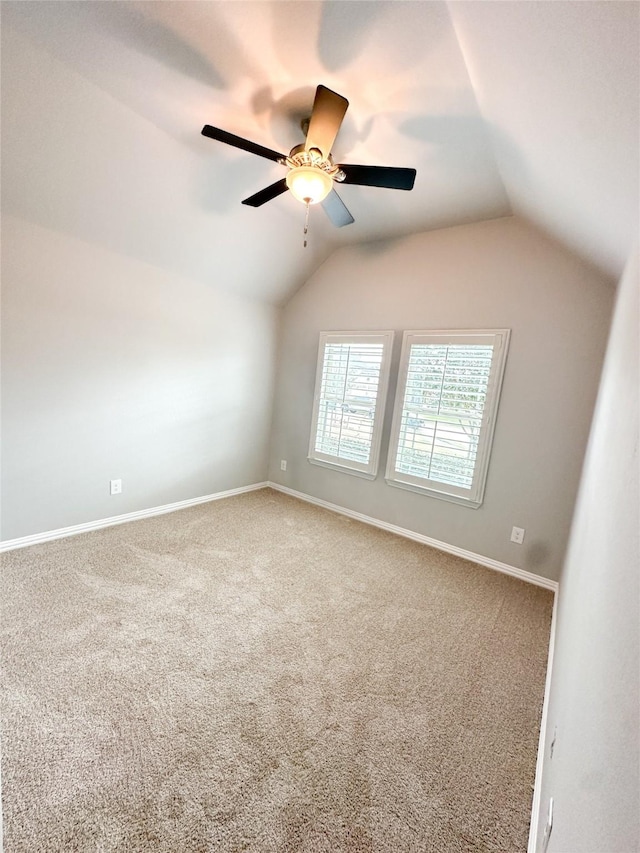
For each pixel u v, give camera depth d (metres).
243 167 2.49
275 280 3.92
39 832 1.16
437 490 3.25
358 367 3.70
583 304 2.61
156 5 1.43
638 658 0.51
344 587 2.62
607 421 1.55
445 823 1.26
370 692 1.76
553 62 1.03
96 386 3.03
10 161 2.15
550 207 2.12
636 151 1.09
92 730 1.48
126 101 1.97
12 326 2.56
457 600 2.55
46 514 2.89
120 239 2.88
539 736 1.59
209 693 1.69
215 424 3.96
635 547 0.65
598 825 0.57
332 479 4.02
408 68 1.59
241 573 2.69
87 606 2.20
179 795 1.28
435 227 3.16
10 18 1.54
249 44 1.56
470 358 3.04
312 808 1.28
